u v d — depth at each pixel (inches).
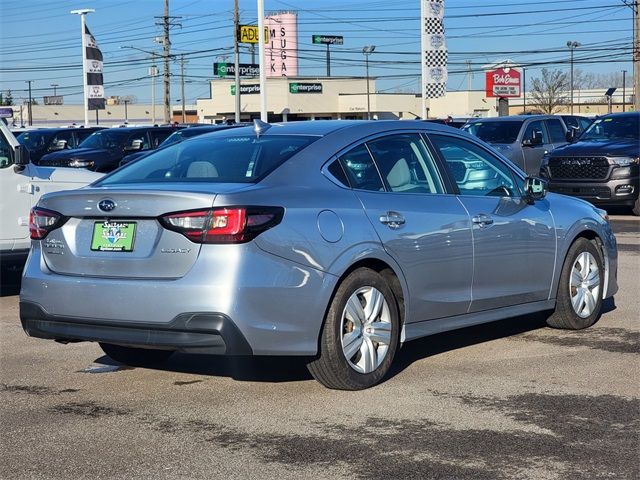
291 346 216.4
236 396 233.9
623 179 655.8
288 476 178.5
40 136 990.4
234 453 192.1
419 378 248.1
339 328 225.8
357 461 186.2
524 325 316.2
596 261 310.3
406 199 247.4
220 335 206.7
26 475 181.2
